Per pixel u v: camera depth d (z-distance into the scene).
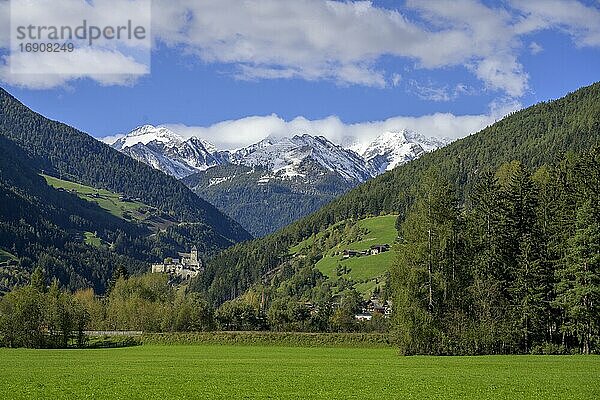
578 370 73.75
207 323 181.25
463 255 107.62
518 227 113.31
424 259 105.44
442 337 101.25
